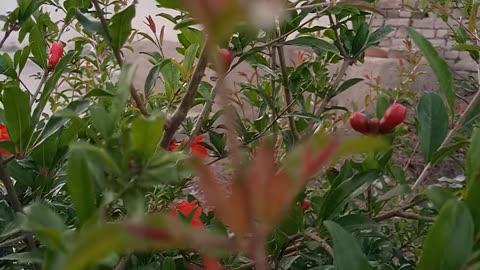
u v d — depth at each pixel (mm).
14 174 781
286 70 1348
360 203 1309
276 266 801
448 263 375
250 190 207
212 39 184
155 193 833
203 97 968
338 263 398
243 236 223
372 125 696
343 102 2859
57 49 905
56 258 345
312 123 1195
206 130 1172
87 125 781
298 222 733
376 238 1135
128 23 661
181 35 1008
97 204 478
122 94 488
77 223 466
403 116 687
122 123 691
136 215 395
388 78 2838
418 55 2492
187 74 855
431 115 736
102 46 1412
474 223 436
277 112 1239
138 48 2775
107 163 429
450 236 378
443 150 710
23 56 917
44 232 349
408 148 1576
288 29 1133
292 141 1152
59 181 818
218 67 229
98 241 221
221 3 177
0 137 808
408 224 1305
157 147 473
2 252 835
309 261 1002
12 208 758
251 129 1466
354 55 1235
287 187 206
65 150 761
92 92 681
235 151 228
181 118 642
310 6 733
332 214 743
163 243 226
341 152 222
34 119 684
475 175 442
